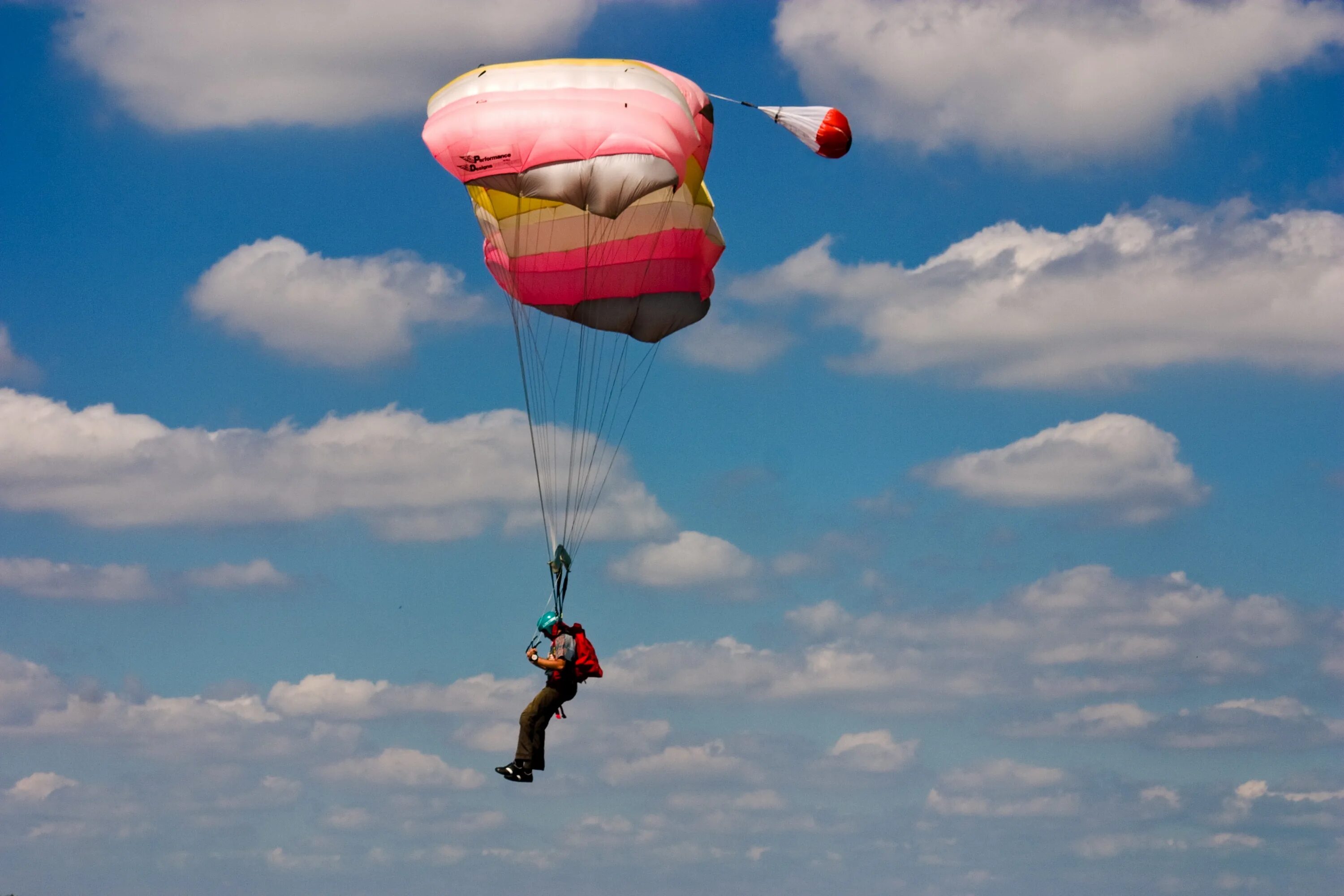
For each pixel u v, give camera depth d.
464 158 23.34
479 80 23.95
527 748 22.70
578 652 23.12
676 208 25.64
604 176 22.72
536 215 25.34
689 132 23.61
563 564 23.92
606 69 23.67
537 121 22.91
